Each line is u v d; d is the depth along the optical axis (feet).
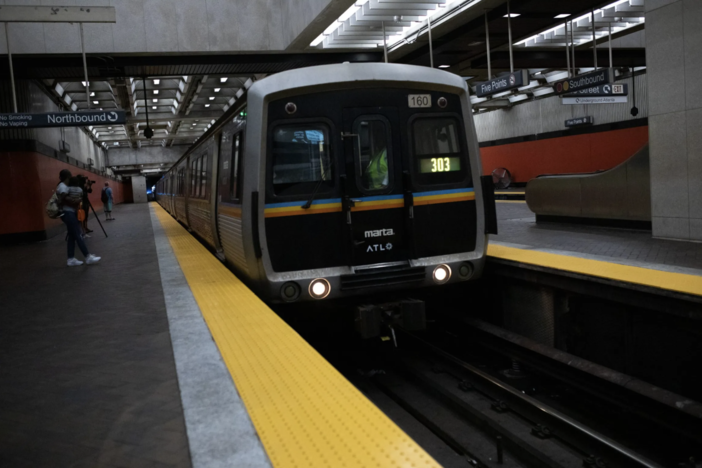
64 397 11.32
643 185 29.09
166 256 33.04
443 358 21.57
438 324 26.32
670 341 16.90
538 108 97.25
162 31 48.14
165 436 9.14
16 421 10.20
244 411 9.66
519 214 45.88
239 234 20.26
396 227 19.74
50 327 17.54
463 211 20.65
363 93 19.24
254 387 10.80
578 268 19.99
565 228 33.35
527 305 22.59
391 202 19.58
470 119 20.61
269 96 18.37
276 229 18.62
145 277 25.96
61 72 50.31
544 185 36.50
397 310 19.97
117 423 9.82
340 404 9.73
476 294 25.62
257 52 51.21
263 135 18.42
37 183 51.01
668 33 25.75
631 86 78.13
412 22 44.50
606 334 19.26
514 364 20.63
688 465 13.75
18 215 50.21
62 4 45.50
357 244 19.26
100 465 8.34
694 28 24.59
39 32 45.68
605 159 83.20
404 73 19.52
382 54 54.34
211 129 29.14
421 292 22.15
